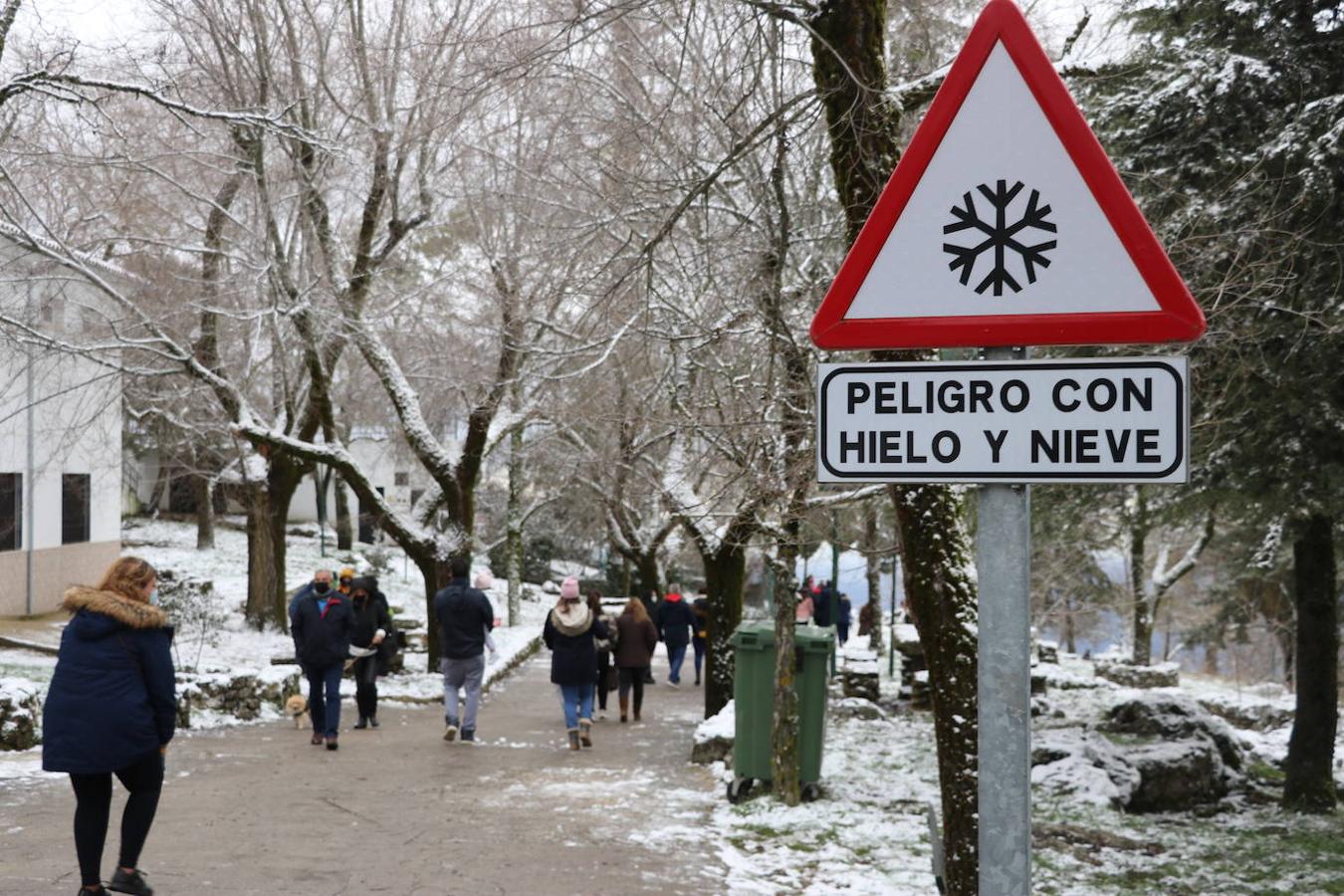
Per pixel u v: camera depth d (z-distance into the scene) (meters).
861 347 2.62
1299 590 12.79
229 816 9.23
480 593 14.22
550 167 11.97
